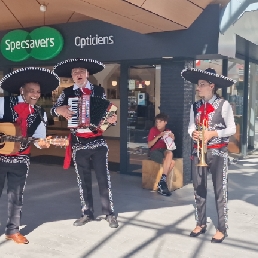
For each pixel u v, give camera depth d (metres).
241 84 9.36
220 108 4.08
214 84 4.15
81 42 7.26
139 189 6.47
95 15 5.23
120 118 7.52
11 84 4.02
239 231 4.57
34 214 5.14
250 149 10.32
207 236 4.40
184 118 6.70
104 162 4.74
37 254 3.90
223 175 4.14
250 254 3.94
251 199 5.98
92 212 4.89
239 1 5.28
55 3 4.76
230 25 5.65
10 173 4.10
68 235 4.41
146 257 3.85
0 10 7.38
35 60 7.89
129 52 6.76
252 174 7.84
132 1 4.69
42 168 8.25
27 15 7.32
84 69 4.50
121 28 6.80
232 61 8.63
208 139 3.98
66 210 5.34
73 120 4.43
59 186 6.69
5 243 4.16
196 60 7.21
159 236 4.40
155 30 6.21
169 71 6.76
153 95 7.12
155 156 6.27
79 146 4.65
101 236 4.39
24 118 3.98
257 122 10.52
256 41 7.45
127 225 4.75
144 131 7.28
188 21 5.86
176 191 6.39
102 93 4.64
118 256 3.87
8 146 3.85
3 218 4.93
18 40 7.85
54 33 7.40
